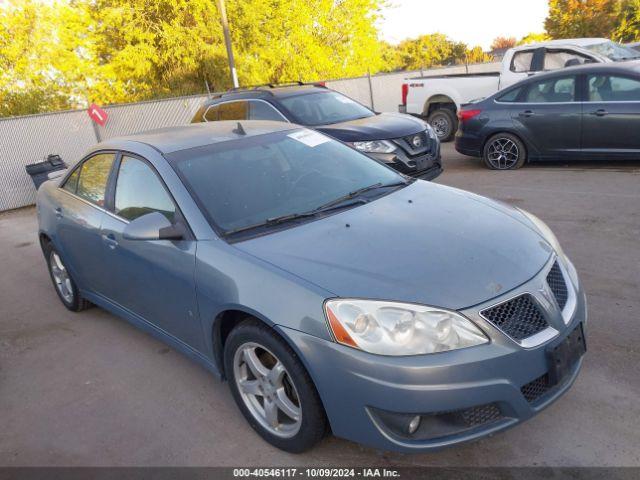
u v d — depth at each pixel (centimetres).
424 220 312
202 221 319
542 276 272
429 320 240
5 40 2492
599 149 807
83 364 417
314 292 255
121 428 332
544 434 283
